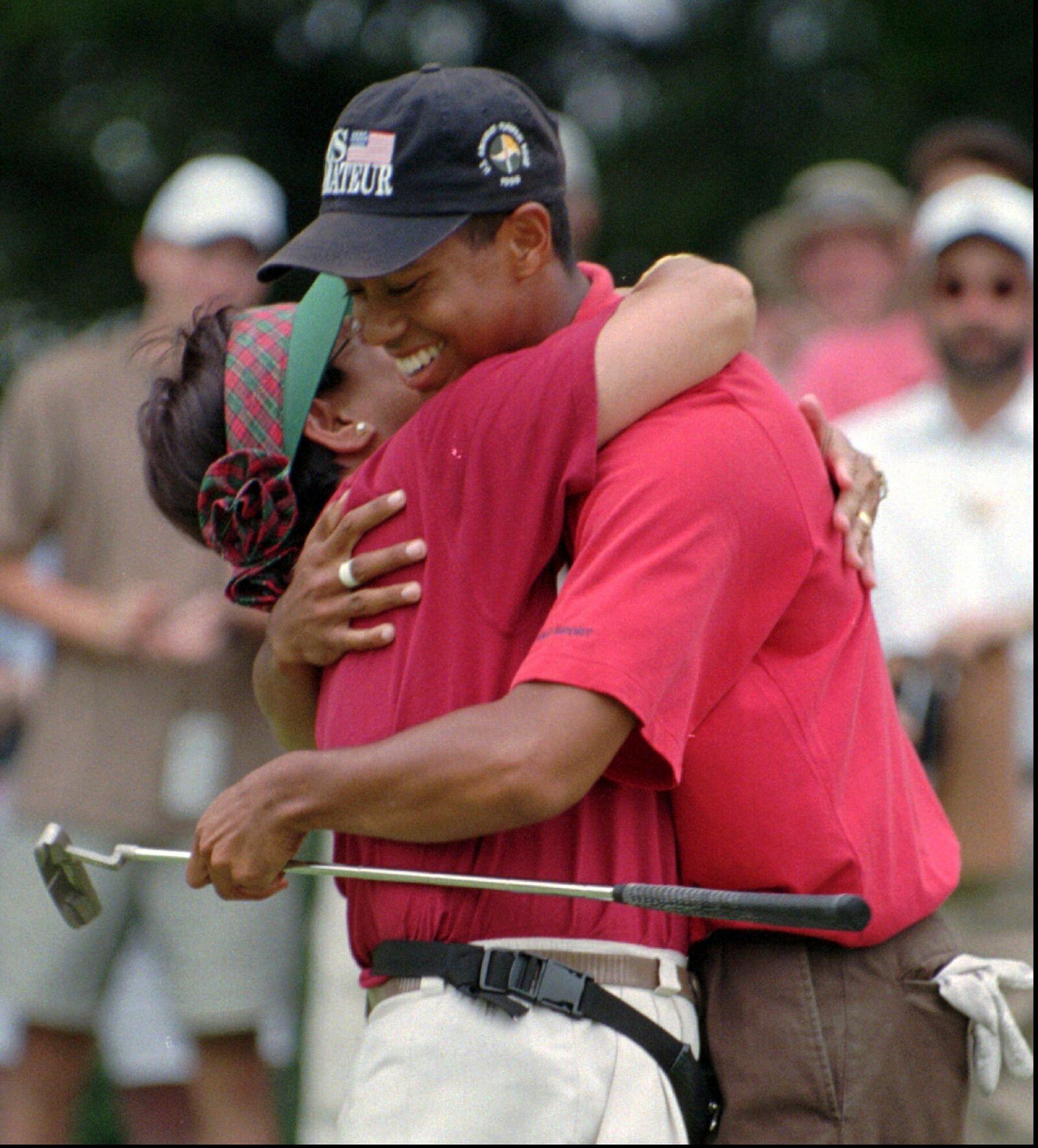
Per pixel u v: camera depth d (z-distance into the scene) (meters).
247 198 19.36
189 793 17.47
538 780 8.47
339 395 9.84
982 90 35.38
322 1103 15.36
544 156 9.26
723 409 9.05
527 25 38.75
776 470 9.06
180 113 36.94
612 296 9.66
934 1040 9.70
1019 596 15.77
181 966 17.45
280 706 10.09
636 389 8.88
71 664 17.70
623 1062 9.03
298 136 37.84
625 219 36.56
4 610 17.86
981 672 15.48
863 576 9.68
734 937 9.71
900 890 9.55
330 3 38.12
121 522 17.80
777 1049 9.52
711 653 8.98
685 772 9.20
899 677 15.62
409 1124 8.99
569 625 8.61
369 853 9.38
